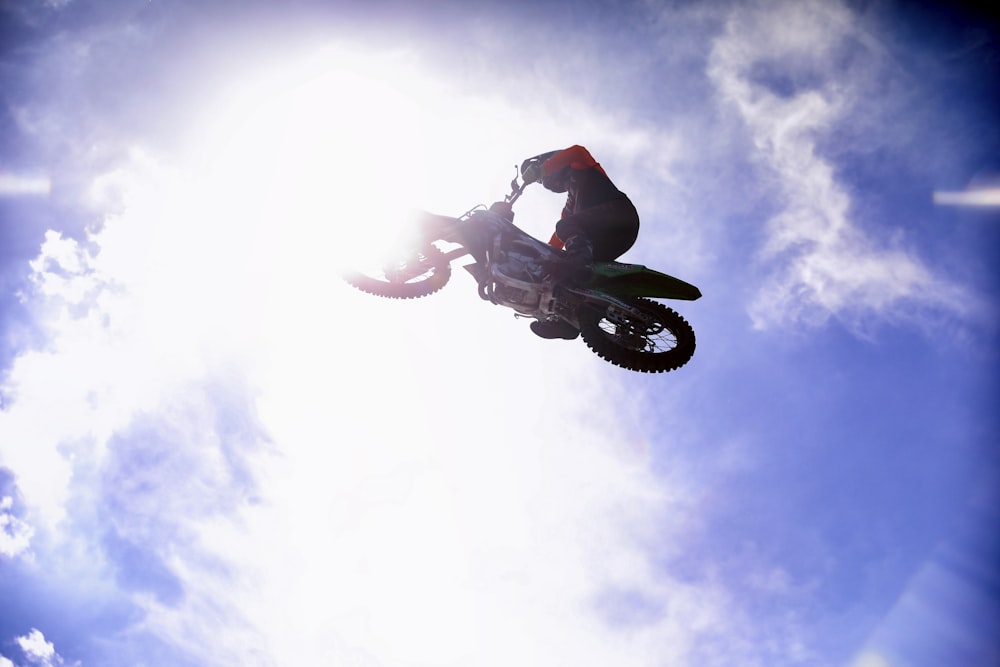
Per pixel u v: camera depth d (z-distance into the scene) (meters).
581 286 5.95
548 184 6.56
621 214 6.28
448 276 6.52
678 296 6.08
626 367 6.00
